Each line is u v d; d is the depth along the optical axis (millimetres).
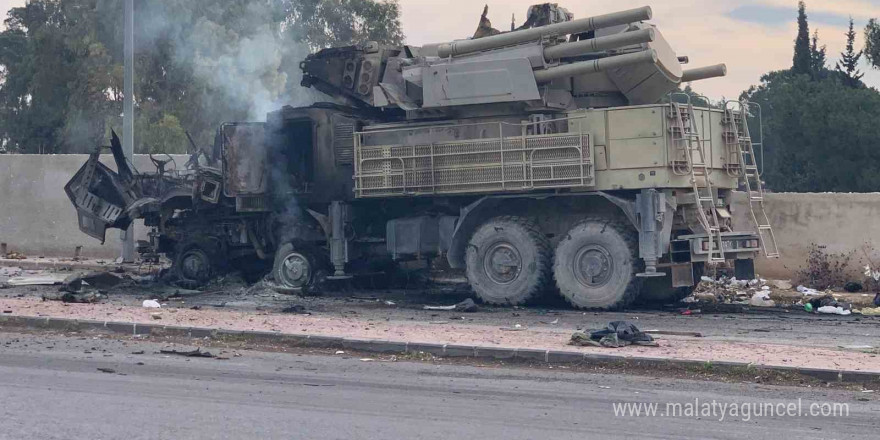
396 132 17281
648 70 16578
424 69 17031
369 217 18156
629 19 15570
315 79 18812
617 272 15742
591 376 10227
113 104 43719
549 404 8797
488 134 16703
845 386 9750
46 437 7414
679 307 16812
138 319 13445
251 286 18672
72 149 43781
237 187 18359
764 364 10219
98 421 7938
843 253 18828
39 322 13406
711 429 7910
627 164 15500
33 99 46719
